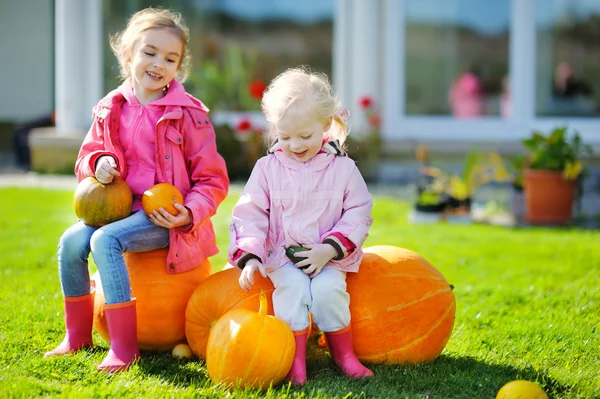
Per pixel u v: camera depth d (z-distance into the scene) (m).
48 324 3.88
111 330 3.29
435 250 5.98
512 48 10.87
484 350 3.64
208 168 3.61
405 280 3.37
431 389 3.10
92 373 3.16
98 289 3.55
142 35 3.56
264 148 10.41
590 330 3.93
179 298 3.47
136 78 3.57
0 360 3.29
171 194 3.40
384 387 3.08
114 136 3.57
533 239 6.52
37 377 3.12
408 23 10.91
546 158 7.67
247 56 12.04
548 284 4.94
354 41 10.77
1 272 5.00
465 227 7.20
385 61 10.84
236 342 2.99
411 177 10.59
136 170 3.58
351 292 3.34
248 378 2.99
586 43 10.91
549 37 10.91
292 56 11.97
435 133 10.88
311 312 3.24
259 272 3.33
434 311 3.36
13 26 15.88
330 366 3.35
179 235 3.48
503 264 5.52
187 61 3.90
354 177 3.38
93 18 11.20
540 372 3.29
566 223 7.61
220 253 5.78
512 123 10.87
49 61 15.91
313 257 3.20
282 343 3.04
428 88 11.01
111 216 3.40
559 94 10.96
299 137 3.25
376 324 3.29
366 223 3.33
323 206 3.31
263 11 12.02
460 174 10.43
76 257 3.43
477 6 10.88
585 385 3.16
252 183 3.38
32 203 8.17
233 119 11.44
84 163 3.52
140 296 3.45
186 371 3.27
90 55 11.27
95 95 11.33
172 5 12.09
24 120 15.92
